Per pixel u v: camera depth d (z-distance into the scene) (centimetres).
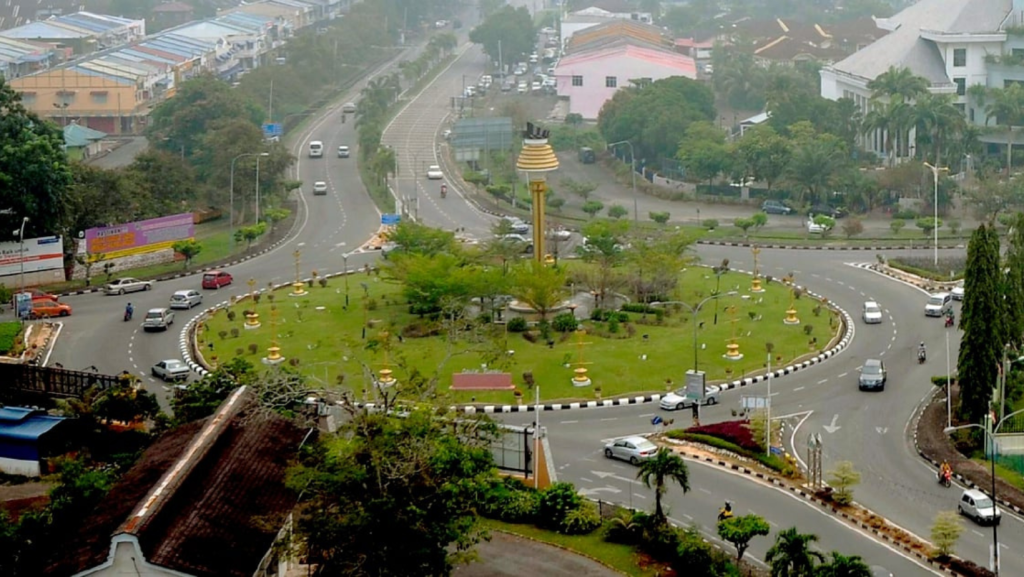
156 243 16575
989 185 17462
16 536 7138
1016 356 11256
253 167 19088
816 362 12162
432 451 7056
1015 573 8019
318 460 7306
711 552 7800
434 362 11856
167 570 6262
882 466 9781
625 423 10644
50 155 15712
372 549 6806
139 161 18712
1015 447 9981
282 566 7250
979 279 10306
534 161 13300
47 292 14938
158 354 12588
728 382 11588
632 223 17675
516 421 10650
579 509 8350
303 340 12712
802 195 18700
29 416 9631
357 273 15562
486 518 8488
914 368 12000
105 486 7544
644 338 12650
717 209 19188
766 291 14375
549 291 12950
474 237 17300
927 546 8288
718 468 9656
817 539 7644
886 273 15262
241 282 15388
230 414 7900
